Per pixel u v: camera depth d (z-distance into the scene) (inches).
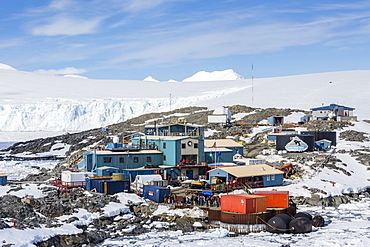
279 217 1987.0
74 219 1873.8
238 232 1977.1
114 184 2412.6
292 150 3673.7
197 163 3021.7
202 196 2276.1
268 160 3454.7
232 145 3612.2
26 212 1865.2
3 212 1830.7
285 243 1786.4
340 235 1900.8
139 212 2132.1
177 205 2165.4
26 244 1565.0
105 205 2097.7
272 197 2162.9
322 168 3115.2
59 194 2201.0
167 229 1987.0
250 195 2126.0
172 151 2970.0
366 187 2832.2
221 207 2076.8
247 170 2738.7
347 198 2625.5
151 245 1744.6
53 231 1726.1
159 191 2273.6
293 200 2513.5
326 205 2487.7
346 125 4785.9
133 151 3011.8
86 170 2910.9
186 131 3580.2
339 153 3617.1
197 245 1750.7
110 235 1860.2
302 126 4810.5
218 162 3235.7
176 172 2933.1
